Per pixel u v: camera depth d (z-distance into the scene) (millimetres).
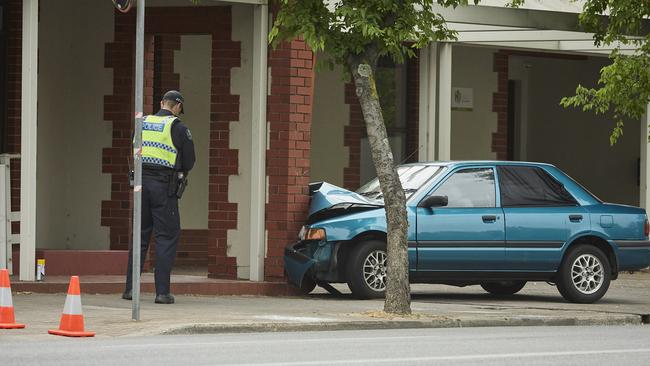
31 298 39062
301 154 44875
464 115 62875
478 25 52438
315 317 35281
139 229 33156
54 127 49594
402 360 26062
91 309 36031
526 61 68562
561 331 34531
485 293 47781
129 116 49406
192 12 46719
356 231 41844
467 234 42250
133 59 49375
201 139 55219
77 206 50031
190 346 28016
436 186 42531
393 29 36594
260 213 44875
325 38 36750
